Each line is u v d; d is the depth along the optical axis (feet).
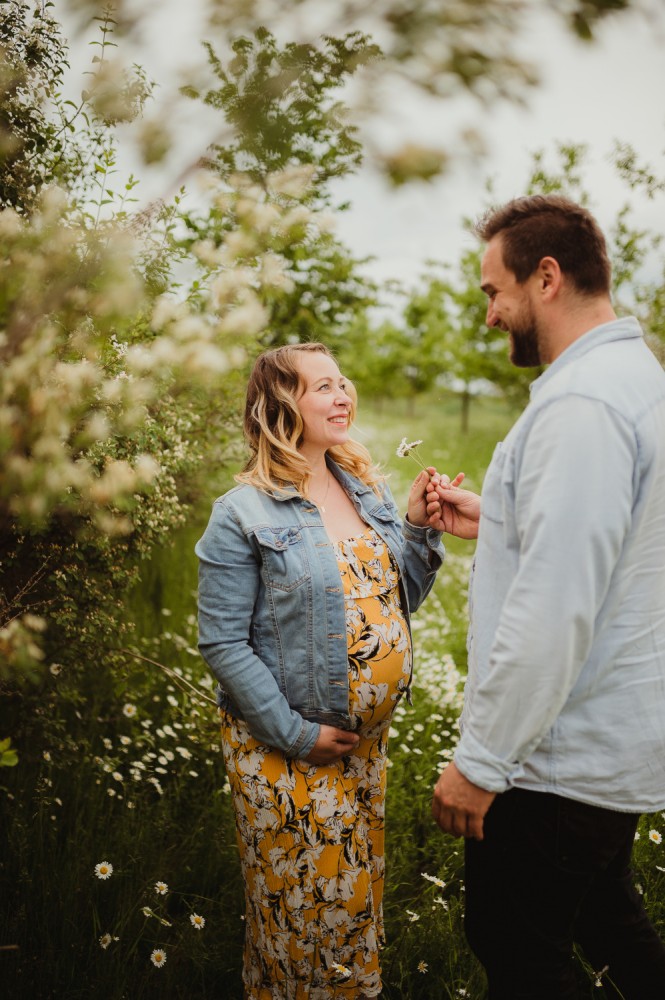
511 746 4.50
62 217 4.97
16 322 3.92
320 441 6.41
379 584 6.36
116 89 3.12
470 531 6.62
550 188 17.33
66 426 4.02
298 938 5.88
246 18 2.77
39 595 7.54
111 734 9.72
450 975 6.55
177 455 7.38
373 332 67.56
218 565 5.99
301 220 4.20
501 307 5.05
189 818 8.43
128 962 6.62
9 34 6.09
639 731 4.72
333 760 5.94
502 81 2.57
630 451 4.34
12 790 7.94
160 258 5.02
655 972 5.74
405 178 2.47
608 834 4.88
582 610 4.24
